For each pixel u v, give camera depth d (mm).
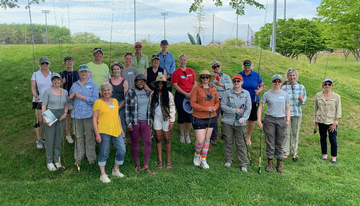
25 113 7629
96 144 6301
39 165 5434
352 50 25766
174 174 5199
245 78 6371
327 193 4633
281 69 12469
